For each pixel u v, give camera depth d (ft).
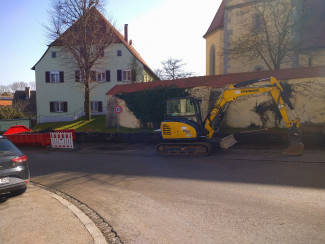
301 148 31.37
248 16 67.72
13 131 60.54
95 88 99.66
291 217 14.26
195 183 22.17
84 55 75.87
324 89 42.60
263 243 11.69
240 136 42.11
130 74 98.07
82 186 23.66
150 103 59.52
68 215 16.47
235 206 16.39
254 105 48.16
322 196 17.34
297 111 44.68
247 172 24.84
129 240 12.84
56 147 52.44
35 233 13.98
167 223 14.55
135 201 18.62
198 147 35.50
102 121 77.77
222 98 35.88
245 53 66.33
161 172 27.12
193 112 37.14
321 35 63.98
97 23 76.69
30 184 25.48
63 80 100.37
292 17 62.28
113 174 27.45
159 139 49.55
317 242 11.55
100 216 16.25
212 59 83.76
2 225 15.17
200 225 13.97
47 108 101.76
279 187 19.69
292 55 63.67
